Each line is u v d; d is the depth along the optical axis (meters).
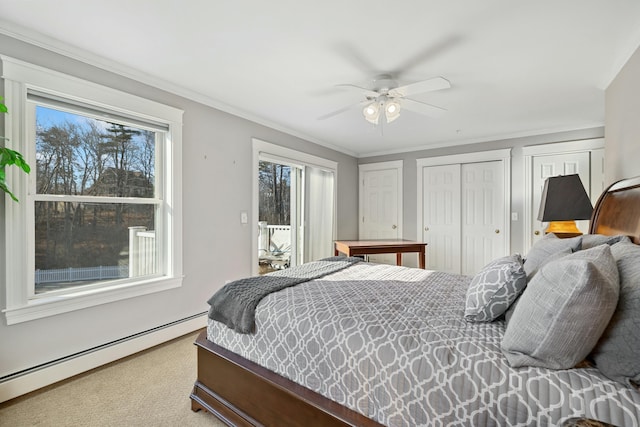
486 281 1.30
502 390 0.91
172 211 2.68
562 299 0.89
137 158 2.53
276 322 1.45
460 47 2.02
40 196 1.98
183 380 2.02
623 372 0.84
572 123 3.69
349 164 5.39
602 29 1.80
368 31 1.85
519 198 4.14
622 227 1.71
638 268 0.95
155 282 2.54
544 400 0.85
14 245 1.83
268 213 5.62
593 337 0.88
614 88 2.38
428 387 1.02
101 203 2.31
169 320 2.67
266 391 1.41
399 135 4.29
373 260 5.42
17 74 1.83
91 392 1.88
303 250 4.43
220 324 1.71
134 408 1.72
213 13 1.69
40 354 1.93
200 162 2.93
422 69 2.33
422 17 1.71
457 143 4.59
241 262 3.35
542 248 1.63
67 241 2.12
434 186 4.82
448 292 1.76
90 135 2.24
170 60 2.22
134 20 1.76
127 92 2.36
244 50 2.08
